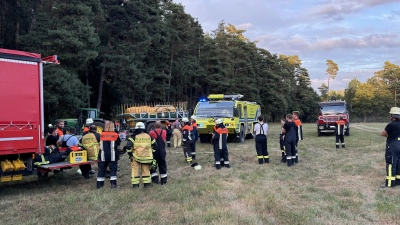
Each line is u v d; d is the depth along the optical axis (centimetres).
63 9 2514
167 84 3812
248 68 5550
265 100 6272
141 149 821
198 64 4416
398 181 805
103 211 641
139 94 3216
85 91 2652
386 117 8150
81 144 930
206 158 1316
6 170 746
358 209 634
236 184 854
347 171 1005
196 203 680
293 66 7875
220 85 4541
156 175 887
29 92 774
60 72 2358
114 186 839
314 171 1016
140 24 3238
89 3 2731
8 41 2839
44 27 2475
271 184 846
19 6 2845
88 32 2522
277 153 1425
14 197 766
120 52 3072
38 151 787
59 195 777
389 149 796
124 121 2297
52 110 2534
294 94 7775
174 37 4031
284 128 1135
